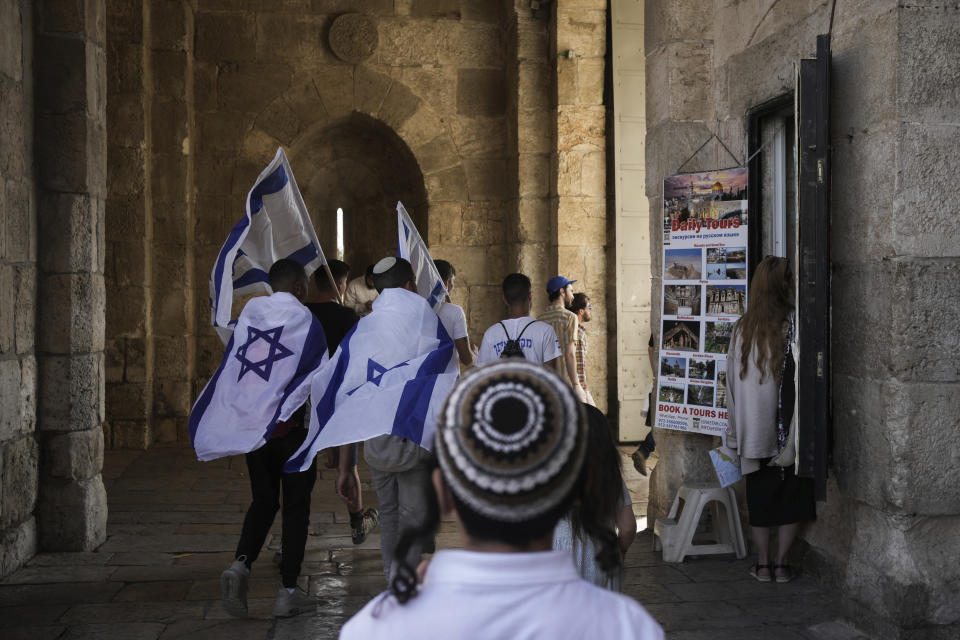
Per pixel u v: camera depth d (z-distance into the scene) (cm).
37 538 538
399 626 104
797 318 419
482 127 1084
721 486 520
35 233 532
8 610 438
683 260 537
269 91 1038
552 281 659
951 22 383
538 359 486
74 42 540
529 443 103
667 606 438
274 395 425
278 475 444
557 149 1004
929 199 383
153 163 966
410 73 1068
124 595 463
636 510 658
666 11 578
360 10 1058
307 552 548
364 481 773
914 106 382
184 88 971
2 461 486
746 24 538
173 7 969
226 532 597
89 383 549
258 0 1033
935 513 383
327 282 543
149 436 949
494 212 1088
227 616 432
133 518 632
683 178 535
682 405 537
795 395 442
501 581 104
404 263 426
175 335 970
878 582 388
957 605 382
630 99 995
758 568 481
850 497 418
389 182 1162
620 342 985
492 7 1084
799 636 398
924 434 382
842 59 422
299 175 1134
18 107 509
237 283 499
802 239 416
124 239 930
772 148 538
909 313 382
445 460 106
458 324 534
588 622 104
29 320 523
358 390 392
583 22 1002
